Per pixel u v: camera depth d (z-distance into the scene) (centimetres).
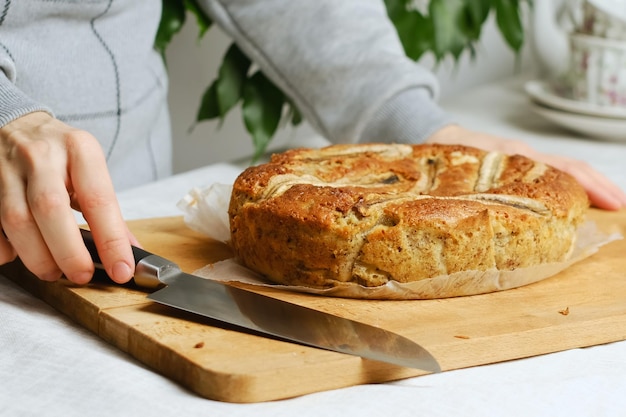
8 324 64
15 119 69
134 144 98
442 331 64
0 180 66
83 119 89
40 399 57
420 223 67
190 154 134
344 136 102
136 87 94
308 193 69
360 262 68
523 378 61
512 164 77
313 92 102
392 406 57
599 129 123
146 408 56
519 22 133
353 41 101
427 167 78
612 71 121
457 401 58
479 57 177
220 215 77
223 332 62
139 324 62
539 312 67
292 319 63
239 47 110
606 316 66
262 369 58
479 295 70
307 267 69
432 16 123
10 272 71
